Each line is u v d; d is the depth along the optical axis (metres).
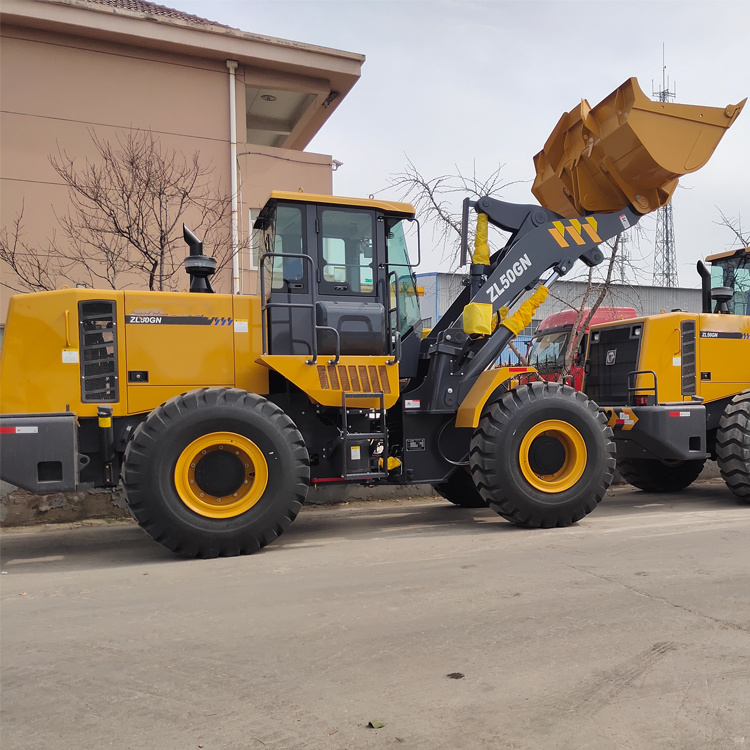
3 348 5.52
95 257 10.07
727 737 2.39
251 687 2.84
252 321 5.93
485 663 3.03
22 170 10.27
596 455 6.17
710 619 3.54
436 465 6.39
